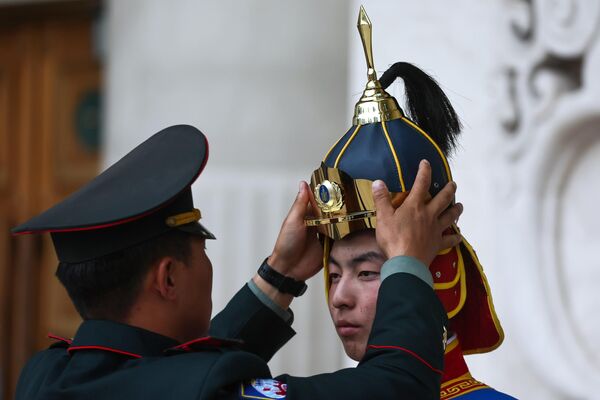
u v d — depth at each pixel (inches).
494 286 370.9
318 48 438.6
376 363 190.7
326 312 433.7
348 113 428.1
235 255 440.8
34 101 601.3
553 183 358.9
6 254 602.9
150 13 458.9
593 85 340.5
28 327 594.9
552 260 359.6
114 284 206.1
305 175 437.1
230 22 445.4
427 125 226.8
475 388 217.6
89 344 204.5
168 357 197.3
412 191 205.2
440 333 196.5
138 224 205.2
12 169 603.2
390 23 401.4
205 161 207.8
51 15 597.3
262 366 200.4
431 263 213.2
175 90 453.1
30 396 208.5
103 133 580.4
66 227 198.4
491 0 371.2
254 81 443.2
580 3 343.3
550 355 354.6
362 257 210.8
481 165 373.1
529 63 359.6
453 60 382.6
